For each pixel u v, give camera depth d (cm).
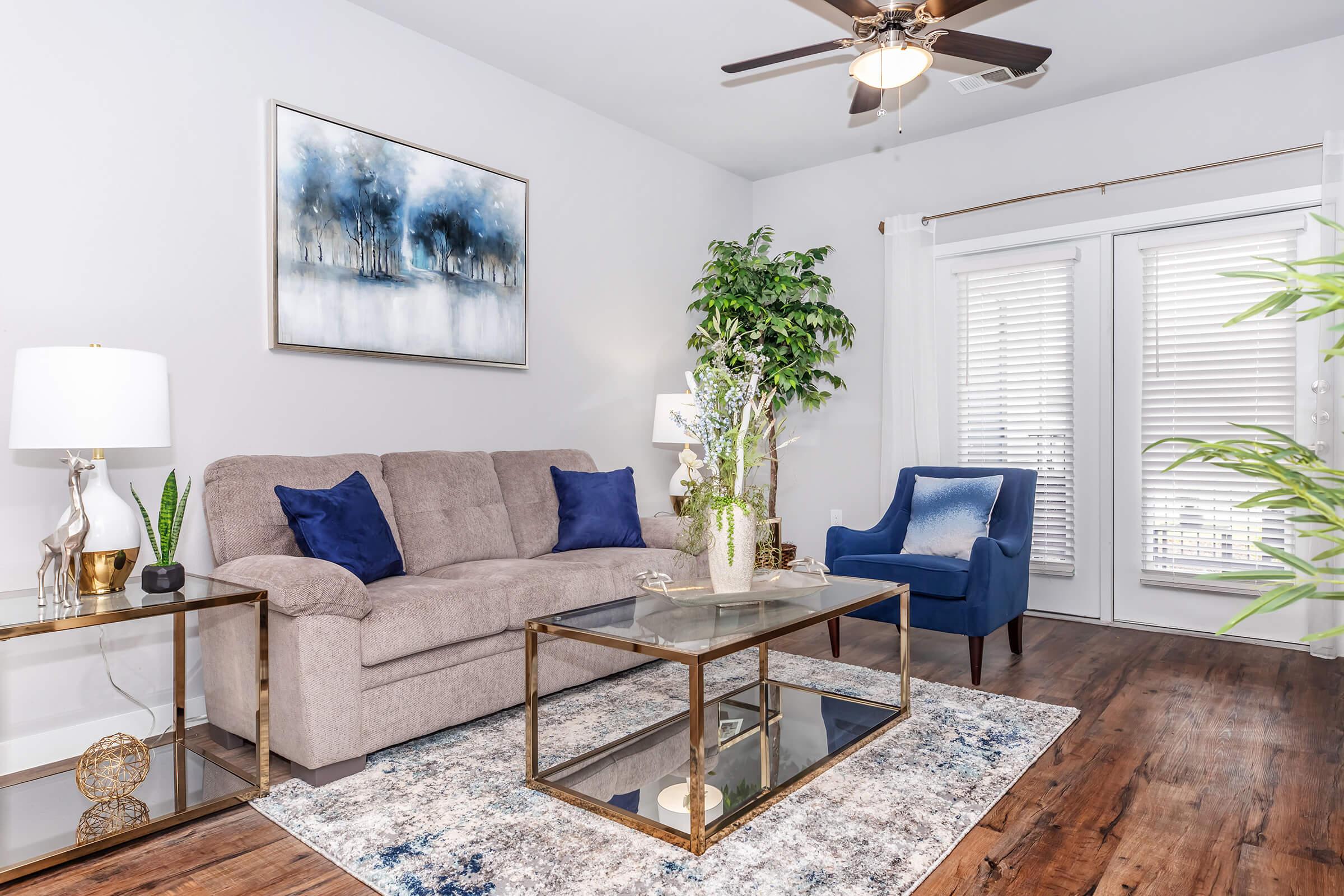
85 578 211
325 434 312
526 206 387
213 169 279
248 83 288
